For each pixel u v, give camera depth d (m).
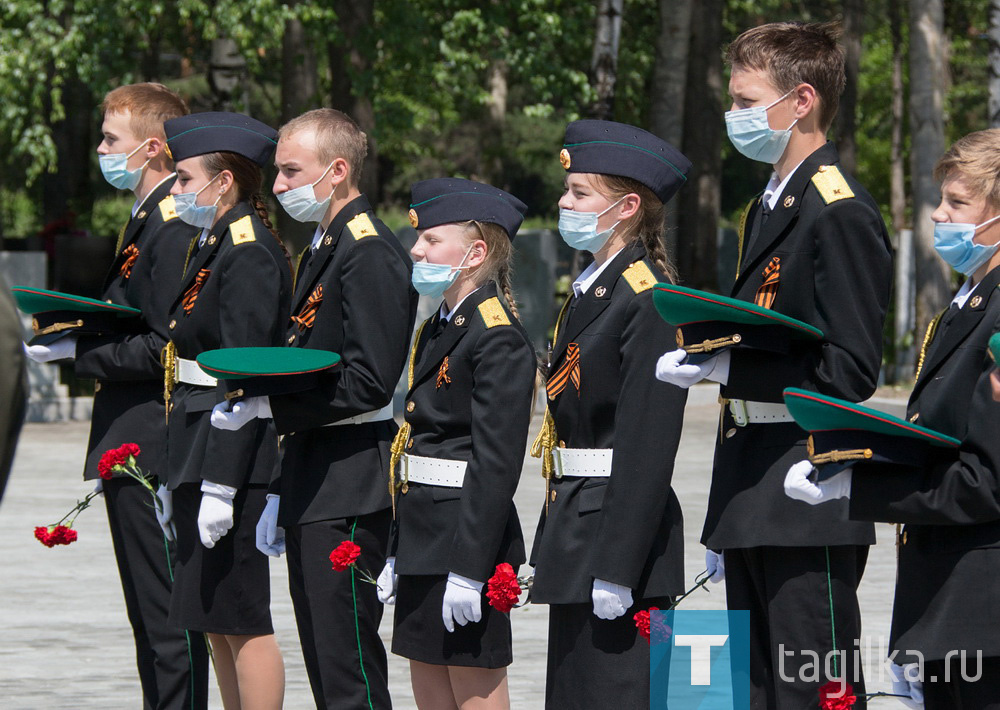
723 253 51.75
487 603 9.40
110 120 12.31
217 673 11.67
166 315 11.71
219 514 10.62
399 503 9.69
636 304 8.77
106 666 14.51
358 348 10.09
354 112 44.59
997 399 7.71
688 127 48.19
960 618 7.91
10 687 13.69
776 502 8.70
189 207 11.26
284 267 11.20
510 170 96.44
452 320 9.55
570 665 8.97
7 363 6.42
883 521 7.96
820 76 8.85
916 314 39.00
